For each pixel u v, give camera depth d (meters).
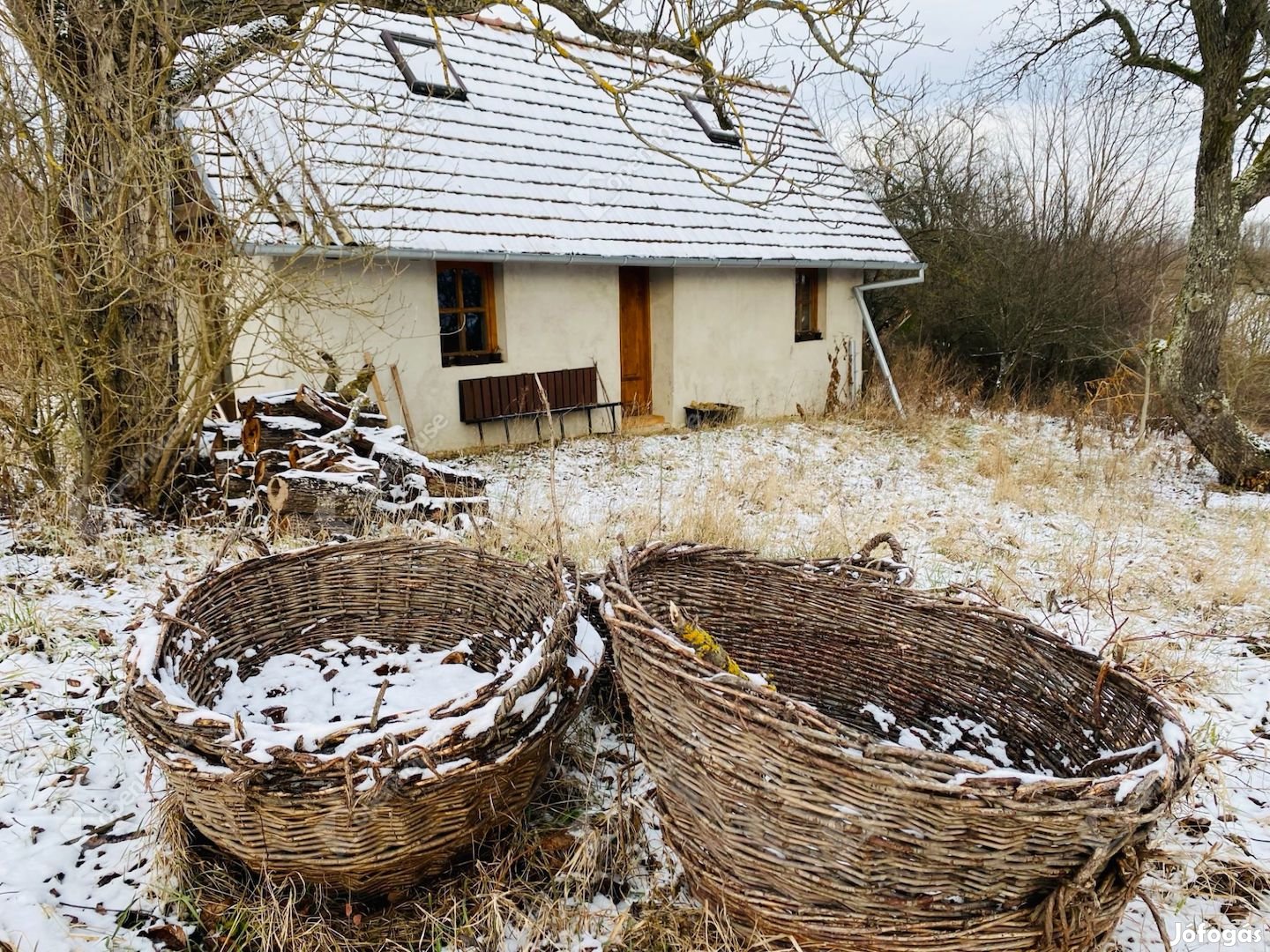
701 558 2.56
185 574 3.95
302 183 5.60
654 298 9.76
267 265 5.73
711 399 10.26
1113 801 1.35
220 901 1.88
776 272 10.77
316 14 4.38
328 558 2.79
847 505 6.34
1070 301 14.18
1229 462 8.52
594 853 2.01
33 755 2.40
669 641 1.63
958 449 9.61
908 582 2.53
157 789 2.28
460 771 1.71
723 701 1.52
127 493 4.78
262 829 1.70
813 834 1.50
